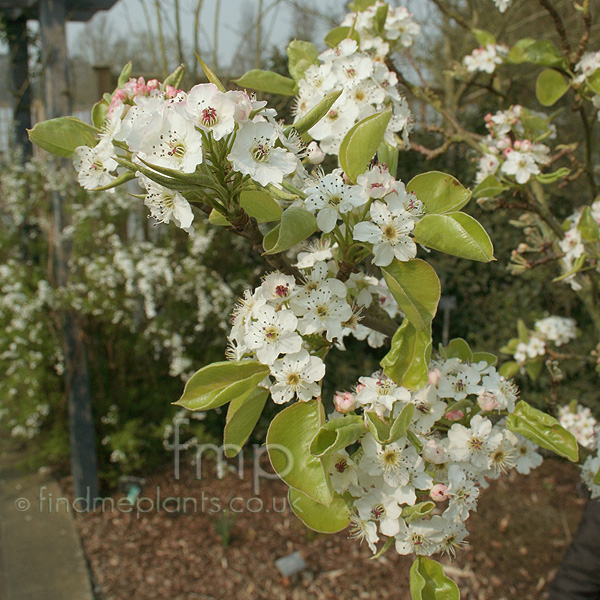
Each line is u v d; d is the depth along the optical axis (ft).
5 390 12.65
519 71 16.37
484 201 7.06
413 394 3.64
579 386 14.26
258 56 11.93
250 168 2.87
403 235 3.28
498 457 3.86
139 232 14.30
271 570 10.32
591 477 5.29
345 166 3.45
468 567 10.62
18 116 13.29
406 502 3.40
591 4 16.08
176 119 2.82
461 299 15.87
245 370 3.36
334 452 3.15
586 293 8.34
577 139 15.46
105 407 12.79
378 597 9.68
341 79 4.38
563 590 6.15
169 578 10.14
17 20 13.11
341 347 4.16
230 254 14.38
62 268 11.34
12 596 9.51
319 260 3.58
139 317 13.55
